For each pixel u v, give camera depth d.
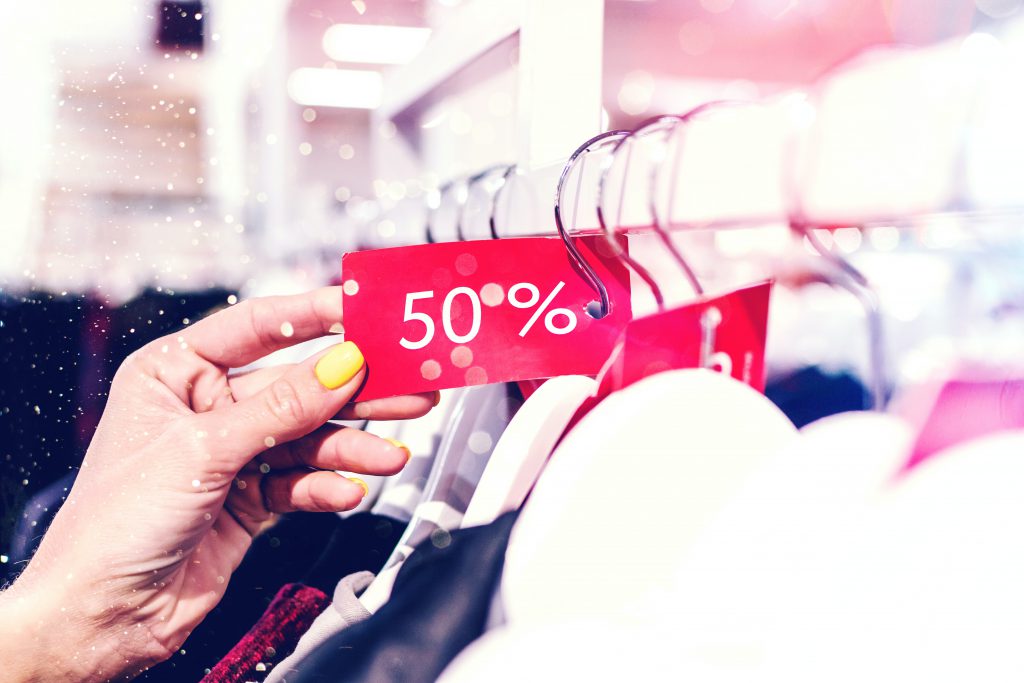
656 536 0.40
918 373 0.43
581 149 0.53
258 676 0.65
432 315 0.53
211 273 1.88
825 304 0.60
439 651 0.54
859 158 0.42
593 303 0.54
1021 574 0.32
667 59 1.16
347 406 0.61
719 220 0.50
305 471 0.65
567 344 0.54
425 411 0.62
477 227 0.82
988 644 0.32
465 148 1.18
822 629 0.36
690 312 0.48
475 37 0.92
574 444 0.41
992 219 0.42
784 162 0.45
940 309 0.49
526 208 0.70
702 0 1.14
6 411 1.04
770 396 0.61
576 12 0.70
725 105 0.49
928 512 0.34
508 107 0.95
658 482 0.41
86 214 1.31
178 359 0.64
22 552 0.81
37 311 1.18
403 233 1.12
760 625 0.37
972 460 0.34
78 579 0.57
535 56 0.69
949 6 0.51
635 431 0.41
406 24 1.86
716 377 0.42
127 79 1.42
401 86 1.40
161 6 1.48
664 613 0.39
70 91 1.28
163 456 0.56
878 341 0.50
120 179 1.40
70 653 0.59
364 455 0.62
